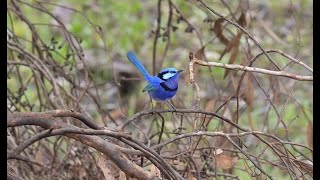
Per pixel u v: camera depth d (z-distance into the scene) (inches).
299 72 561.6
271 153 440.5
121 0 743.1
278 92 398.3
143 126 437.7
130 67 619.2
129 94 574.9
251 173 295.1
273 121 509.7
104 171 263.1
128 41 678.5
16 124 251.3
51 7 681.0
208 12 424.2
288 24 653.9
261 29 582.9
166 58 642.8
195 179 292.0
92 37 645.9
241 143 312.5
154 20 675.4
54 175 362.9
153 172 268.1
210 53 579.5
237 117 327.3
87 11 711.7
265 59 462.3
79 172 366.0
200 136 287.7
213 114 284.4
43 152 389.4
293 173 287.1
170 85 336.5
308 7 701.9
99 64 606.2
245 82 388.5
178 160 310.5
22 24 609.9
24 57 398.0
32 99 515.5
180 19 440.5
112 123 461.7
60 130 245.9
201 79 557.6
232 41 394.3
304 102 549.3
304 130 515.5
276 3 687.7
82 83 495.2
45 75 391.9
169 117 476.4
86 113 383.2
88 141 257.0
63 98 426.3
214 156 293.1
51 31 616.7
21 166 372.2
